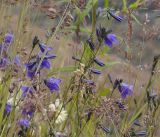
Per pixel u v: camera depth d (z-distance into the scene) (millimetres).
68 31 7156
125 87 7023
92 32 6840
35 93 5590
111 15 6898
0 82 6805
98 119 7215
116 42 6707
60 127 7059
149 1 7574
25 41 7648
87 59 6895
